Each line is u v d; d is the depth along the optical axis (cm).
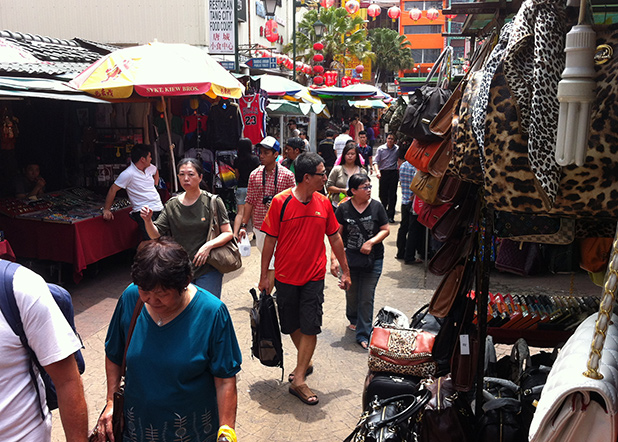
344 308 628
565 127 135
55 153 887
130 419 220
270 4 1487
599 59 148
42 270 683
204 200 423
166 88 700
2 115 773
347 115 2744
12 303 185
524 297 370
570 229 218
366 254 492
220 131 964
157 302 203
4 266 189
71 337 196
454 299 263
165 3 1484
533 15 158
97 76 706
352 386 445
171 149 840
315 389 440
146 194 693
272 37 1975
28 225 668
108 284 710
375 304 635
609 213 154
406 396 293
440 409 262
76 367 201
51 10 1529
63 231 654
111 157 884
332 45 3506
